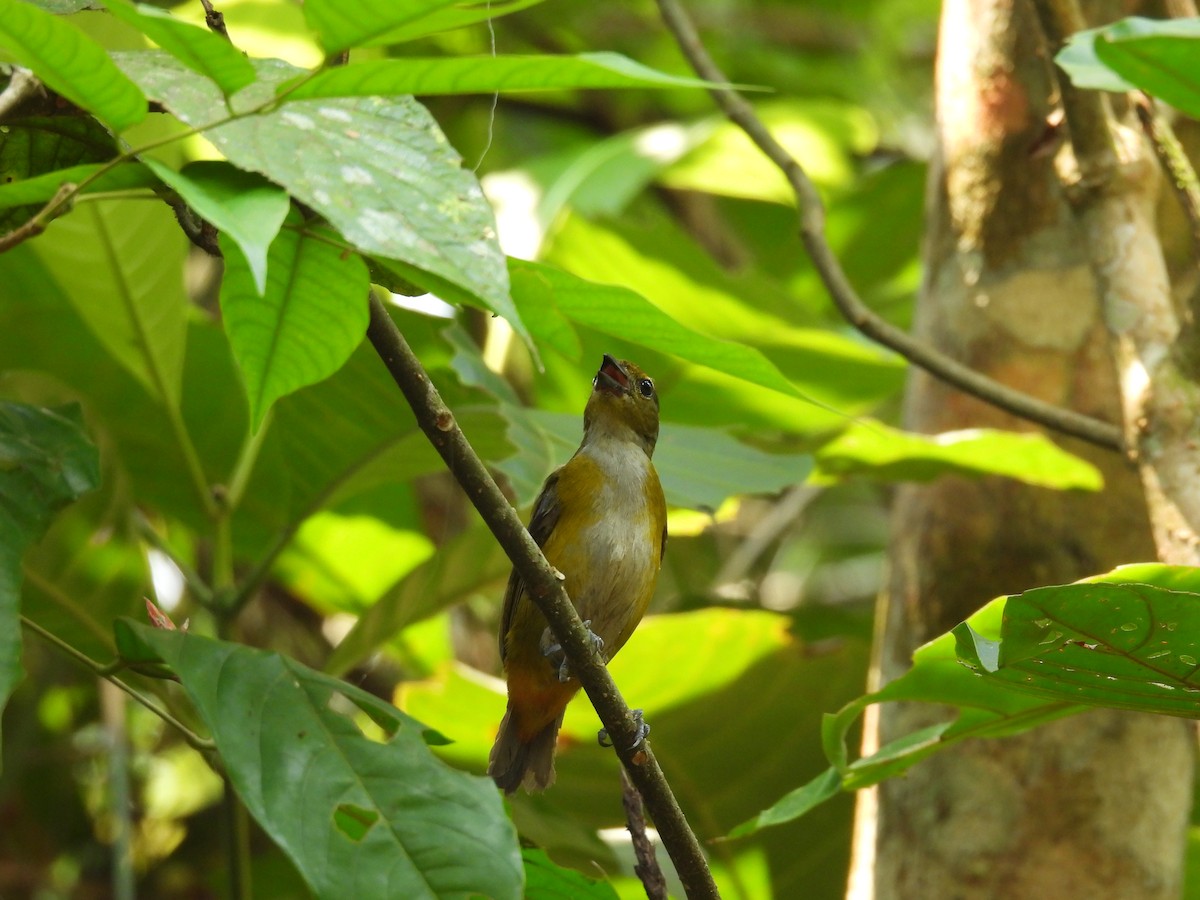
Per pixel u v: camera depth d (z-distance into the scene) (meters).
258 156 3.70
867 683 10.63
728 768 10.98
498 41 17.25
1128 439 6.63
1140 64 4.73
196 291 14.79
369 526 11.80
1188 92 4.80
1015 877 8.29
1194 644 5.21
